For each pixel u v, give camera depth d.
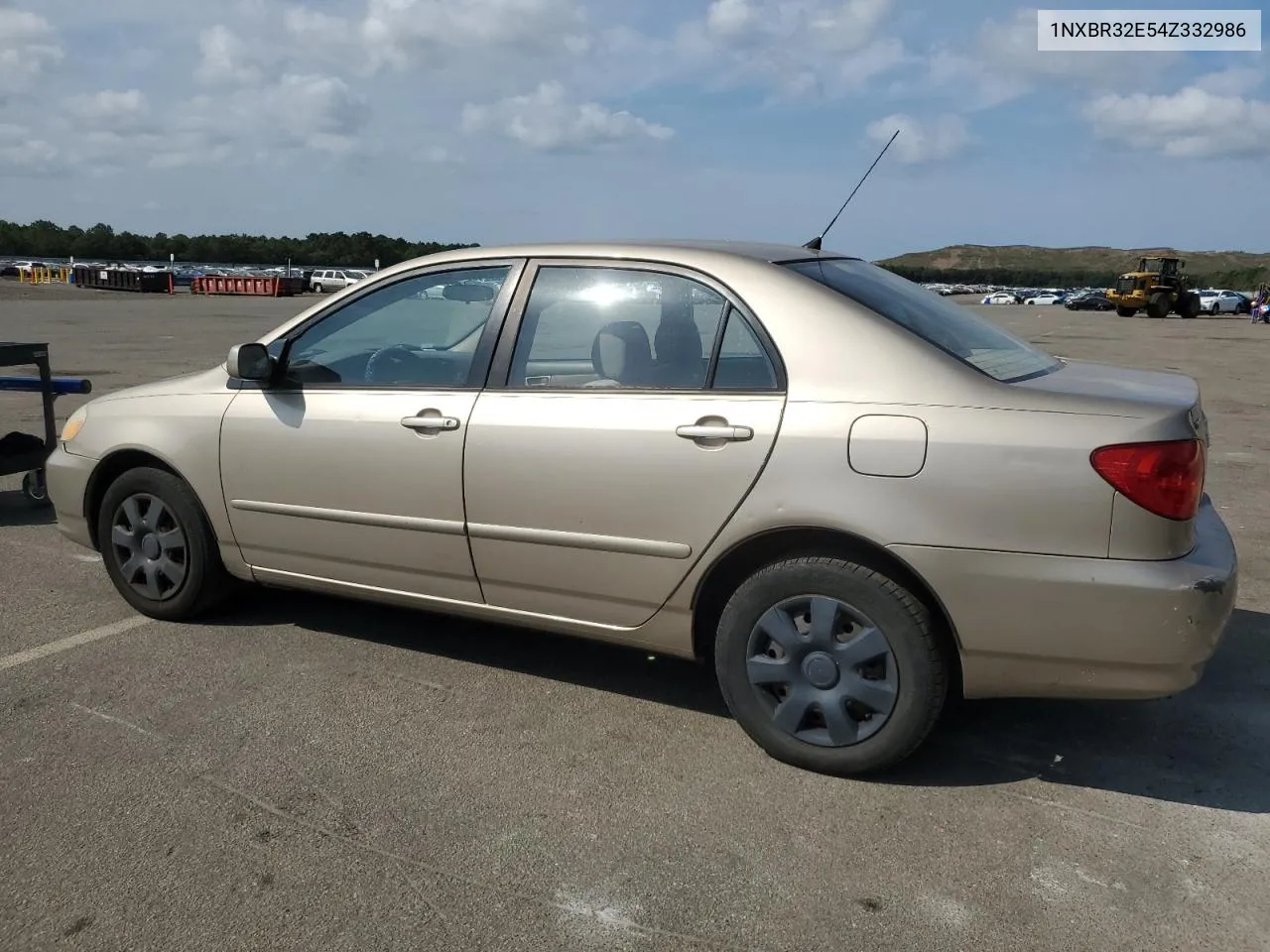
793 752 3.26
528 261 3.72
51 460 4.75
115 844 2.84
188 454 4.29
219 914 2.55
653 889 2.66
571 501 3.45
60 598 4.90
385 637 4.42
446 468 3.66
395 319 3.96
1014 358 3.41
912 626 3.05
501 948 2.44
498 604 3.75
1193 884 2.69
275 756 3.35
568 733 3.53
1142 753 3.41
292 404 4.05
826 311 3.21
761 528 3.16
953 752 3.41
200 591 4.43
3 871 2.72
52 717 3.62
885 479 3.01
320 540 4.04
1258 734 3.54
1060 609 2.88
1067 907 2.59
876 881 2.70
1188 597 2.81
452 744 3.45
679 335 3.40
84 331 22.48
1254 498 7.20
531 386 3.59
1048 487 2.86
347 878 2.70
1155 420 2.86
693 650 3.46
